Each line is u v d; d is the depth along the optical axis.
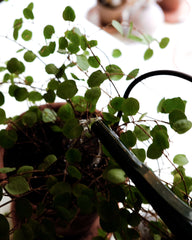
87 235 0.42
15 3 0.66
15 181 0.33
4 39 0.57
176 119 0.34
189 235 0.30
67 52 0.38
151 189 0.31
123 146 0.33
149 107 0.51
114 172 0.32
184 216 0.30
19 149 0.42
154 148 0.34
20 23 0.39
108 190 0.34
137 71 0.37
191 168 0.45
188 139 0.49
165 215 0.31
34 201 0.38
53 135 0.43
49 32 0.38
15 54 0.55
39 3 0.65
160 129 0.35
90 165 0.40
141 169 0.32
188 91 0.55
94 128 0.35
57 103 0.43
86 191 0.33
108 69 0.38
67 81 0.35
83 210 0.32
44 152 0.42
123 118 0.37
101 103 0.49
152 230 0.35
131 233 0.34
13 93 0.39
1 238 0.32
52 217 0.36
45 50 0.38
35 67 0.53
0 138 0.37
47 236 0.33
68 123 0.35
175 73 0.37
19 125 0.41
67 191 0.33
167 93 0.54
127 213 0.34
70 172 0.35
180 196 0.35
